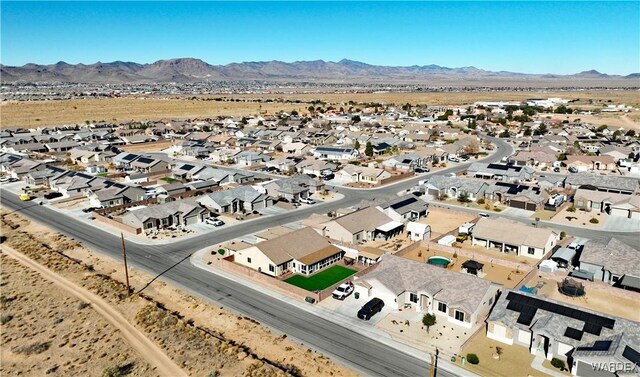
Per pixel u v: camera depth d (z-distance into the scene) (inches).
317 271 2482.8
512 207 3698.3
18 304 2080.5
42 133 7677.2
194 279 2356.1
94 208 3612.2
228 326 1893.5
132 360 1644.9
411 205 3358.8
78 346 1743.4
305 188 4005.9
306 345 1750.7
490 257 2603.3
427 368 1605.6
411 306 2057.1
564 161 5344.5
